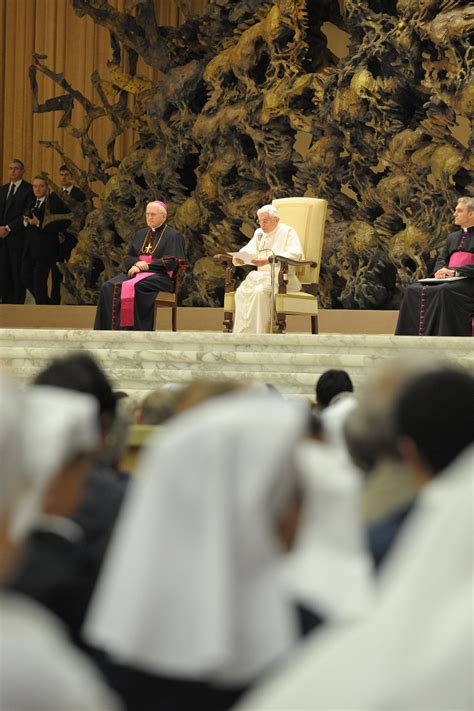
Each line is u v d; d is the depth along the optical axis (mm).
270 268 42938
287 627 4727
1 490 3076
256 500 4383
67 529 6605
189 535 4457
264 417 4496
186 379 35000
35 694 2469
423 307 38812
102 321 43594
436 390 6055
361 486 7723
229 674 4719
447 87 49656
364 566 4938
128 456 12109
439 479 6016
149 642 4480
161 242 45500
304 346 35281
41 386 9961
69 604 6301
